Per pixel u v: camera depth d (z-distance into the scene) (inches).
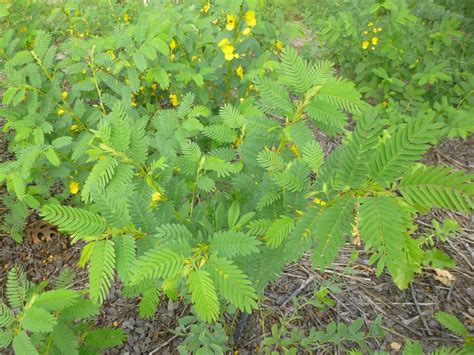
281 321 30.0
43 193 36.9
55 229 40.9
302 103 16.8
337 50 60.1
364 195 12.5
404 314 33.7
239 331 30.1
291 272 36.7
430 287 35.8
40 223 41.2
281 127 19.4
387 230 10.2
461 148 50.9
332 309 33.9
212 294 12.5
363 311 33.9
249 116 19.5
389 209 10.5
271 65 34.4
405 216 12.0
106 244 13.7
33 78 31.9
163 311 33.7
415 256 12.1
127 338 31.8
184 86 39.3
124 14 58.2
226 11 37.4
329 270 36.9
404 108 50.7
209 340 24.9
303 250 13.0
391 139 11.6
